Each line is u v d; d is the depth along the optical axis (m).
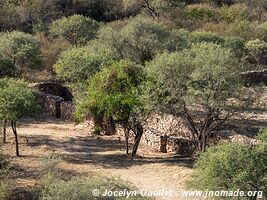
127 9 133.00
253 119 65.75
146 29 88.44
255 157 33.25
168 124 62.09
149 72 53.00
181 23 127.81
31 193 42.31
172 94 51.75
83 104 55.09
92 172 49.94
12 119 52.41
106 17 133.12
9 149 57.25
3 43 86.19
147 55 87.81
